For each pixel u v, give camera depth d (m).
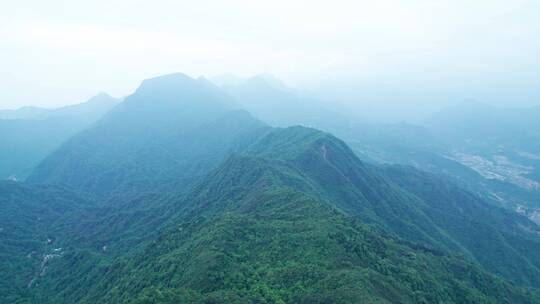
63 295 181.12
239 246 124.88
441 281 127.12
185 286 106.00
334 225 133.25
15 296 188.25
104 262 198.50
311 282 101.50
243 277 106.00
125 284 138.50
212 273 106.25
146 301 96.25
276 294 98.25
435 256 150.25
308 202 157.25
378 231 167.38
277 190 177.00
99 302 140.25
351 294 92.44
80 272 198.12
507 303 138.25
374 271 109.62
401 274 116.75
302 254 116.50
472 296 124.94
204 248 122.12
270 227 135.25
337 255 114.62
